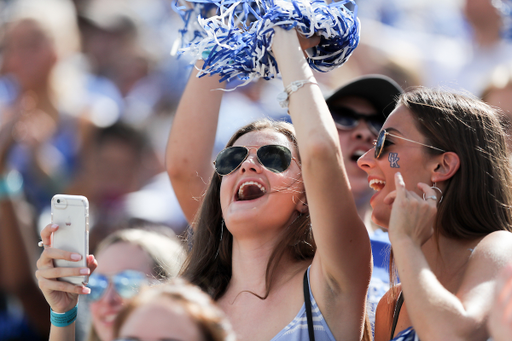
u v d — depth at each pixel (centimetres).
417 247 684
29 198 1666
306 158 744
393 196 740
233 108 1777
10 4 2058
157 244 1144
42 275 797
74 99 1945
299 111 763
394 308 847
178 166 1079
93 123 1920
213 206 937
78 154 1852
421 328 643
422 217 696
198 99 1088
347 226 758
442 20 2334
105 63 2212
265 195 857
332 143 741
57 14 1975
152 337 568
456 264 755
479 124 783
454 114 782
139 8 2503
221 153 895
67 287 796
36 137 1772
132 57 2222
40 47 1861
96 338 1081
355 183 1205
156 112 2111
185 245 1136
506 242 704
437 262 771
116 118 1917
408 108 807
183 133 1082
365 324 866
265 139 896
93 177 1714
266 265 852
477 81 1889
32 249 1514
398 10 2356
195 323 579
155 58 2294
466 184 764
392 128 802
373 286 1020
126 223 1529
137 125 1794
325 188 741
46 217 1688
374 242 1070
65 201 807
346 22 827
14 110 1791
